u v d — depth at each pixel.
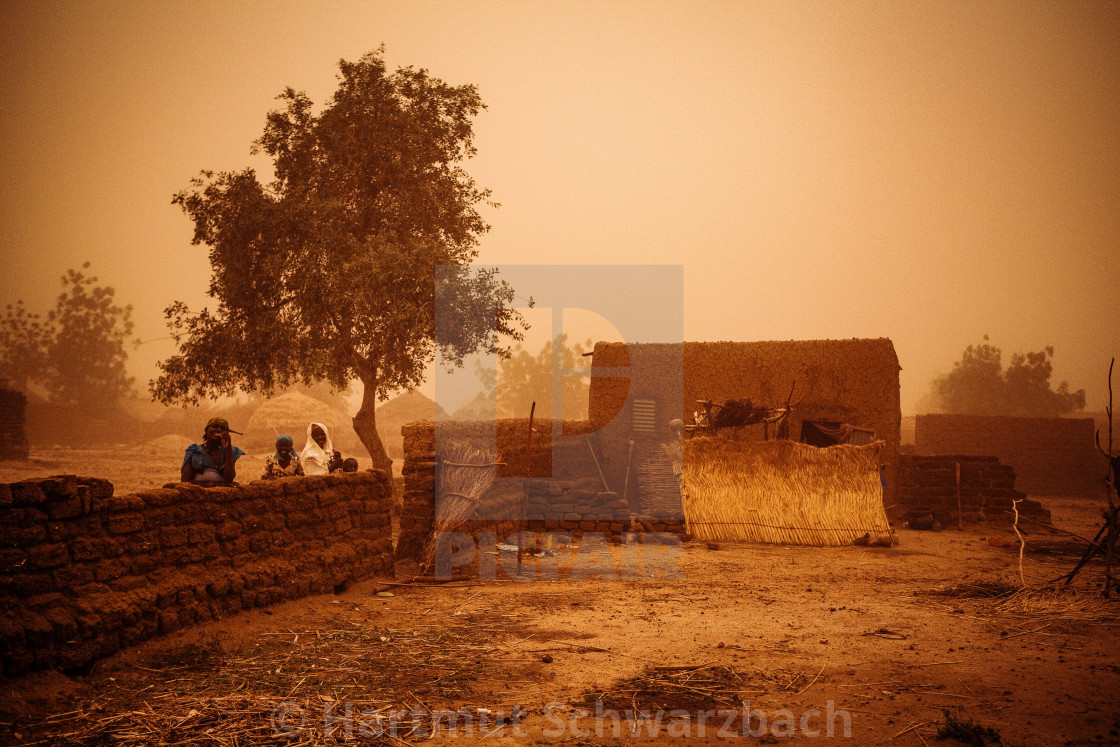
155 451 51.50
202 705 4.92
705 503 14.79
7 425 39.22
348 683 5.56
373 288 16.72
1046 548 13.88
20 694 4.78
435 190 19.34
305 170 19.08
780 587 9.85
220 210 18.14
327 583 8.45
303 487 8.27
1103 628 7.39
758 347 20.53
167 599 6.18
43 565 5.23
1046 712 5.03
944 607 8.52
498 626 7.44
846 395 20.00
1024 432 34.50
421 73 19.66
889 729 4.77
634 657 6.39
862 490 14.61
